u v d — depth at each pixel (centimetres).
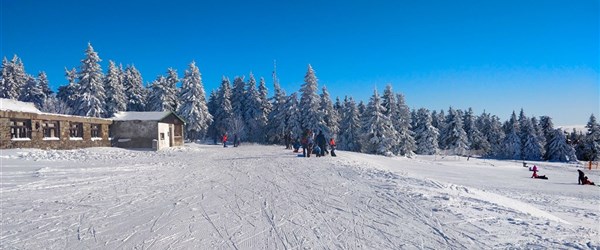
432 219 702
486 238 574
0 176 1276
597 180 3362
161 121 3672
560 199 1547
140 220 705
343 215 748
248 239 588
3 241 571
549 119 8112
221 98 6200
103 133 3381
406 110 5275
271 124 5981
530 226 643
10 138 2319
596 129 7012
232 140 5916
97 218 719
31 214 747
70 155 2172
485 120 9375
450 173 2619
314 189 1091
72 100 4712
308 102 5166
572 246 522
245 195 987
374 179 1319
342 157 2478
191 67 5341
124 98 5309
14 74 5438
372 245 552
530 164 5322
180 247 548
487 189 1764
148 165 1794
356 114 5512
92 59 4431
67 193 990
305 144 2436
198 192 1032
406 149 5184
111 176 1352
